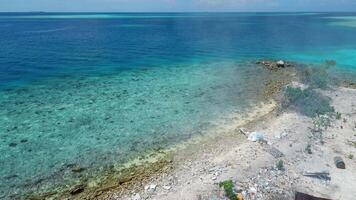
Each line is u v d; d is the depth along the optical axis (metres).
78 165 14.90
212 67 35.47
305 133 17.53
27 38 61.75
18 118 20.27
